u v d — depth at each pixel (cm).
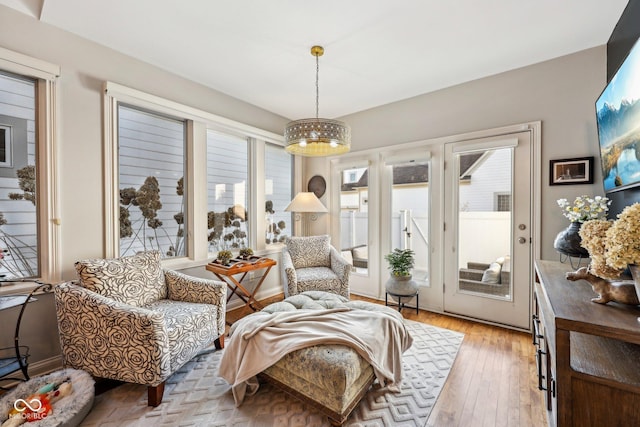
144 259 214
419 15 184
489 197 270
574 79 228
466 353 213
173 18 188
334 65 250
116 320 159
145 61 244
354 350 144
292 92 308
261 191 353
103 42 216
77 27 198
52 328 196
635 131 129
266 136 351
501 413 151
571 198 228
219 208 315
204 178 291
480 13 181
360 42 215
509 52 228
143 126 252
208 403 159
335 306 200
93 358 166
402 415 148
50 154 194
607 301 111
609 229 103
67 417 133
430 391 168
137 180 248
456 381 179
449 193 293
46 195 194
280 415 150
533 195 246
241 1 172
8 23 178
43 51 191
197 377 184
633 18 167
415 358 205
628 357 107
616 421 92
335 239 389
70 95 204
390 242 340
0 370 152
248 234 346
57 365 197
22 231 191
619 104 143
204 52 230
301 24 194
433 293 305
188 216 283
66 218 202
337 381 129
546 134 240
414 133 317
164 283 222
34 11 184
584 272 120
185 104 273
